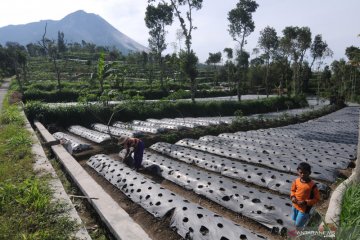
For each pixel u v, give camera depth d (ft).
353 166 34.04
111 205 20.08
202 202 24.90
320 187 25.58
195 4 91.56
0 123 51.83
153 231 19.99
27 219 16.90
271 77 185.16
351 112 105.40
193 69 87.81
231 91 167.22
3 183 21.85
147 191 24.35
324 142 46.88
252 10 117.60
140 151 32.17
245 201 22.76
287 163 33.58
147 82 173.68
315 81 219.61
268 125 71.61
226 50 217.15
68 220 17.10
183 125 60.08
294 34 138.92
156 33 155.63
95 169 32.89
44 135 44.06
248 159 36.78
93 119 65.98
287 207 20.93
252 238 16.81
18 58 161.38
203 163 34.50
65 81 171.42
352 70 165.78
